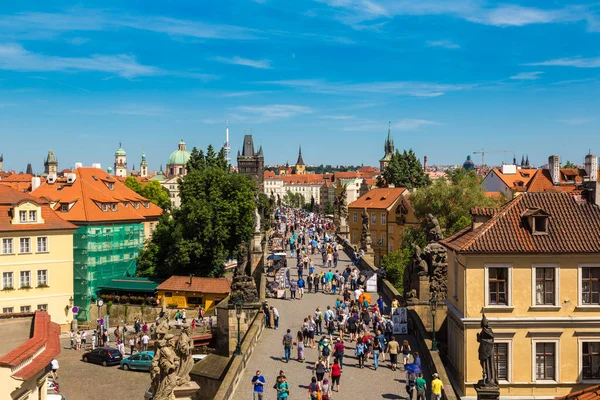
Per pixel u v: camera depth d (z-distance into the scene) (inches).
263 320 2027.6
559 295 1689.2
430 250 2055.9
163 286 3806.6
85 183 4483.3
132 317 3791.8
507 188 5634.8
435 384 1362.0
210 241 4116.6
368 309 2054.6
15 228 3307.1
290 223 6569.9
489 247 1674.5
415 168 6830.7
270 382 1507.1
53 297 3435.0
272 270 2938.0
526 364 1678.2
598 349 1685.5
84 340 3255.4
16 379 1007.6
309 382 1508.4
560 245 1690.5
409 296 2007.9
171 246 4156.0
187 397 991.6
